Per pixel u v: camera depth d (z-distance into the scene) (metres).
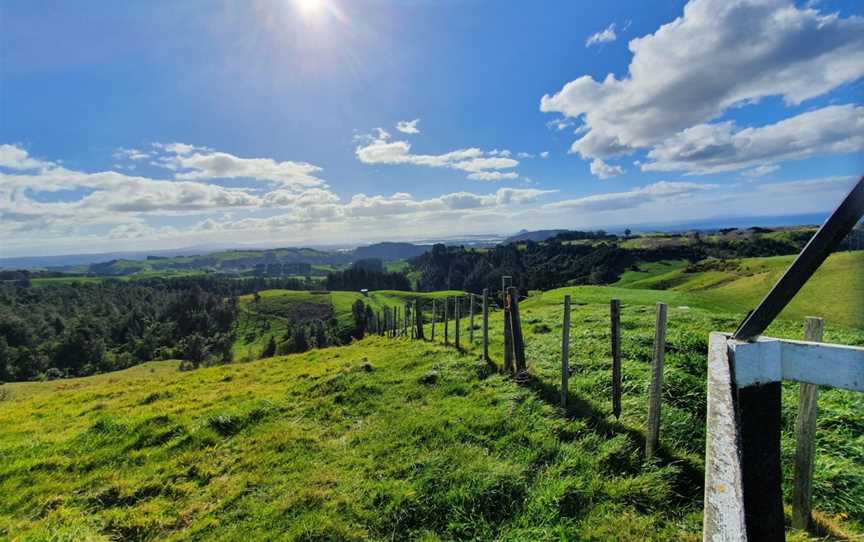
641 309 16.48
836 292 20.80
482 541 4.50
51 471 7.59
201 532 5.41
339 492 5.73
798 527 4.02
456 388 9.09
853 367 2.03
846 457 5.01
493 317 22.23
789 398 6.33
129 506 6.22
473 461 5.81
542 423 6.55
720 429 1.97
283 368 15.91
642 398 6.73
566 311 6.93
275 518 5.40
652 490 4.72
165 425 9.17
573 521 4.50
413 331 20.03
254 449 7.59
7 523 5.99
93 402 13.55
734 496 1.69
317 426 8.37
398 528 4.95
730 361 2.26
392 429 7.50
